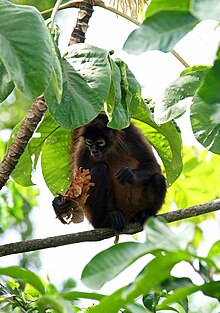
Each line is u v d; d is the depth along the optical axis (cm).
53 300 565
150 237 490
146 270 495
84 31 1165
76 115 941
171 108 1020
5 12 793
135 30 506
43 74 780
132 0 1226
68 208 1173
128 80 1040
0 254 1025
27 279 640
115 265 516
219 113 518
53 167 1342
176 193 1636
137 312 570
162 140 1356
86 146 1410
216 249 624
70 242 1090
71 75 967
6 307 1066
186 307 755
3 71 941
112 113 1001
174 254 491
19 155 1068
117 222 1292
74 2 1174
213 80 495
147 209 1389
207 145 973
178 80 1035
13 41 779
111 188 1413
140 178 1373
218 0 480
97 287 510
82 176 1188
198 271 609
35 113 1055
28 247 1040
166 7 512
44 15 1217
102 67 971
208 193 1625
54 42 889
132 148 1448
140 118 1320
